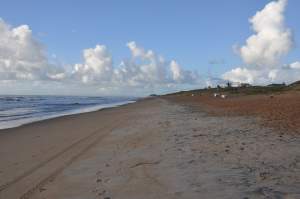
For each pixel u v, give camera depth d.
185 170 7.88
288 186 6.36
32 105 65.00
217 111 27.42
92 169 8.66
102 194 6.54
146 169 8.24
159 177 7.44
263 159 8.70
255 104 32.03
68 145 12.98
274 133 12.91
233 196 5.88
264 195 5.86
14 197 6.79
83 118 27.98
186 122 18.98
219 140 11.86
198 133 13.95
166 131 15.17
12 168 9.34
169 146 11.16
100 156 10.36
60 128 20.11
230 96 66.25
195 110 31.36
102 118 26.89
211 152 9.83
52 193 6.87
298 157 8.80
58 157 10.62
